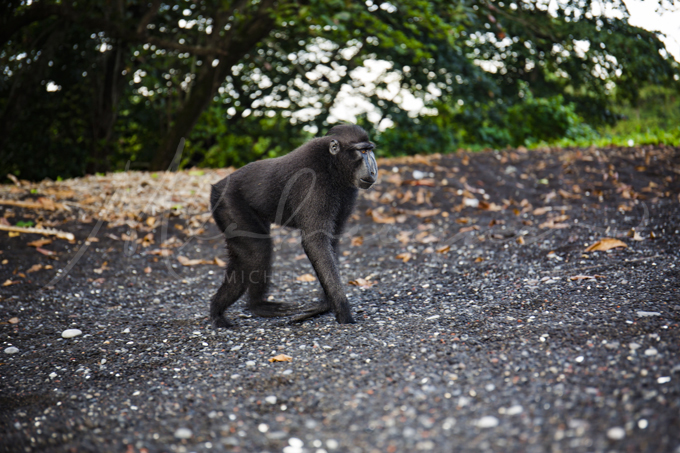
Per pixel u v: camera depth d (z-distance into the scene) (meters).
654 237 5.93
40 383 3.67
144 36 12.30
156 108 16.22
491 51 16.38
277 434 2.67
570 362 3.04
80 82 14.92
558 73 17.02
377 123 17.31
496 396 2.77
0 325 5.04
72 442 2.76
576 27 13.91
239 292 4.76
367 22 12.34
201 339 4.32
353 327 4.24
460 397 2.82
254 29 14.12
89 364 3.96
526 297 4.46
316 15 11.52
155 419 2.95
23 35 14.37
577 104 17.94
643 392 2.57
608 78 15.51
